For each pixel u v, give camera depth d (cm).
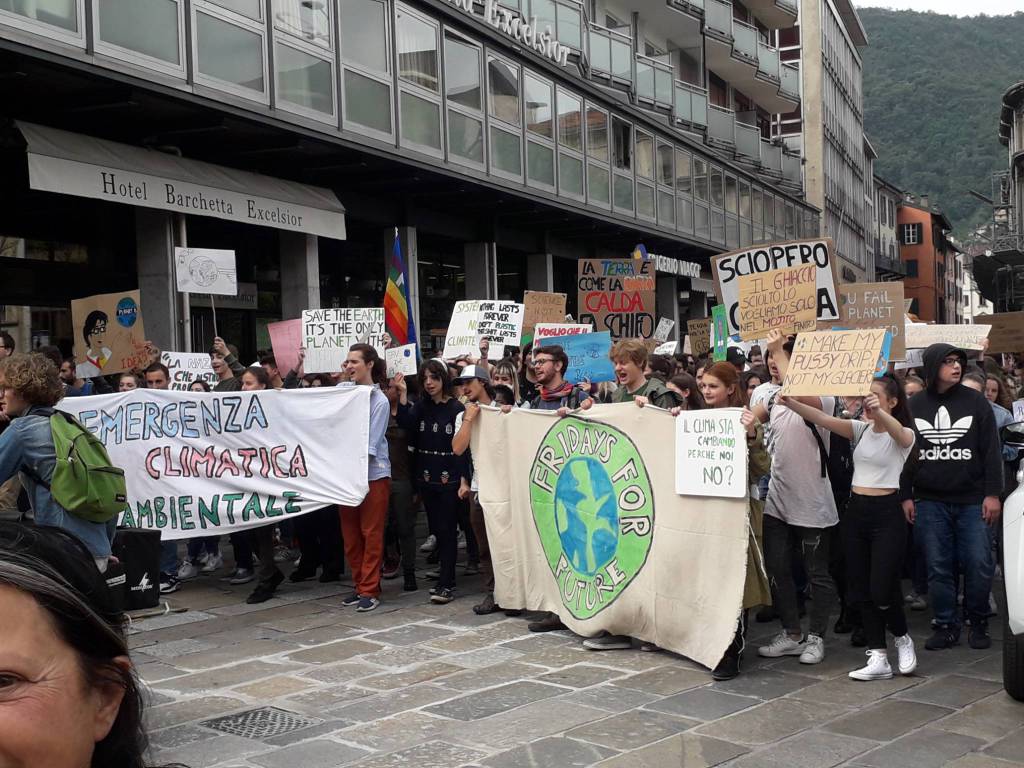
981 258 4306
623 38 2589
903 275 8575
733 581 582
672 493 625
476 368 787
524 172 1920
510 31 1931
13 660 108
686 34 3331
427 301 2006
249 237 1625
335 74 1427
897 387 606
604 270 1371
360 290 1884
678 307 3200
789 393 584
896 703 536
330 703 552
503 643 681
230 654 663
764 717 515
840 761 451
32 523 122
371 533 795
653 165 2556
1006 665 535
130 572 556
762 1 4000
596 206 2212
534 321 1295
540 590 731
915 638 694
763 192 3575
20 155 1217
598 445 677
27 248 1314
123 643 118
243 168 1476
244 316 1620
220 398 836
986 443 653
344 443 803
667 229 2625
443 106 1673
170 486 846
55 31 1013
